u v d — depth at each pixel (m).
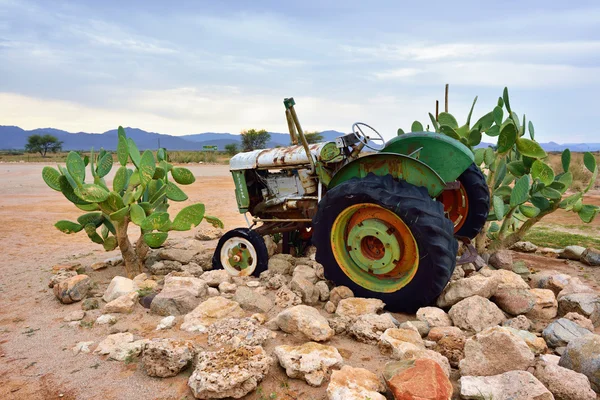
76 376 2.75
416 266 3.55
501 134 4.91
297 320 3.18
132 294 3.92
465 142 5.17
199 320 3.51
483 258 5.10
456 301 3.58
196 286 3.94
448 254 3.38
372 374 2.50
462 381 2.41
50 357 3.03
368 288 3.82
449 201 4.96
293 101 4.30
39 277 5.02
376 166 3.84
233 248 4.86
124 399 2.49
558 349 2.96
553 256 5.75
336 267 3.99
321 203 3.95
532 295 3.58
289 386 2.57
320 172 4.54
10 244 6.93
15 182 18.83
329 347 2.81
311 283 4.02
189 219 4.46
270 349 3.01
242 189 5.38
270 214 5.35
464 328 3.26
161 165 5.33
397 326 3.34
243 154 5.38
